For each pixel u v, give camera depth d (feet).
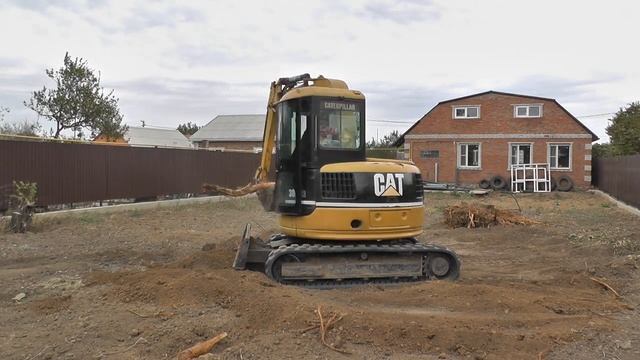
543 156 97.50
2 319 19.99
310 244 26.30
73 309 20.86
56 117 78.13
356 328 18.75
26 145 46.37
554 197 84.58
